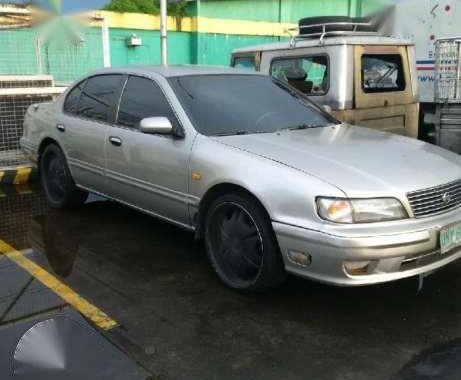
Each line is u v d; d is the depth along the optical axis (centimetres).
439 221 365
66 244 516
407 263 356
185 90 479
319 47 671
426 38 838
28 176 747
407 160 401
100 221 583
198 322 372
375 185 357
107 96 544
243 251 404
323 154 400
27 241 524
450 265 466
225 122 459
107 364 322
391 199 354
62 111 600
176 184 450
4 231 552
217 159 413
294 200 361
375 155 404
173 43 1340
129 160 497
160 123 444
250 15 1451
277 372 317
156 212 489
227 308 391
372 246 340
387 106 696
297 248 360
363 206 348
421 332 360
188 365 323
